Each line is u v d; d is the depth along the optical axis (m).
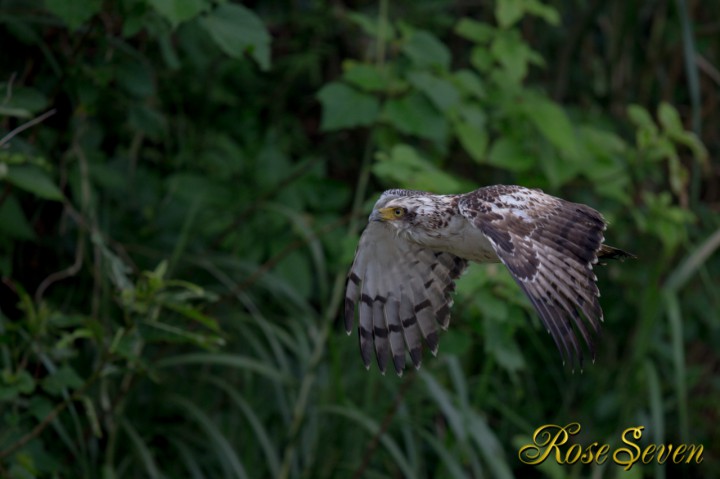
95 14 9.20
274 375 10.23
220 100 12.42
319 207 11.84
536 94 11.45
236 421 11.12
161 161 12.19
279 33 13.42
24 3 9.96
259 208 11.62
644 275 13.30
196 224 11.72
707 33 14.07
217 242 11.49
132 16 8.97
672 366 13.28
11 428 8.67
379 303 8.07
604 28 14.56
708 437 13.21
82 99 9.70
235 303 11.67
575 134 11.51
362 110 10.46
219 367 11.62
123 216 11.62
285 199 11.70
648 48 14.38
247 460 10.62
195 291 8.41
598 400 12.18
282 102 13.23
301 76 13.62
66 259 10.88
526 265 6.62
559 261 6.70
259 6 13.34
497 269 9.29
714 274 13.82
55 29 10.13
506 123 11.30
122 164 11.59
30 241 10.48
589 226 6.89
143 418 10.93
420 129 10.43
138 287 8.25
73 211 9.65
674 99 14.71
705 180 14.38
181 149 12.09
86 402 8.44
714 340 13.61
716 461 13.09
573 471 11.30
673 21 14.17
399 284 8.05
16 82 10.01
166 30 9.55
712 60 14.81
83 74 9.77
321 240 11.51
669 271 13.47
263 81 13.27
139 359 8.38
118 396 10.05
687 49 12.21
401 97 10.73
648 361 11.57
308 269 11.47
